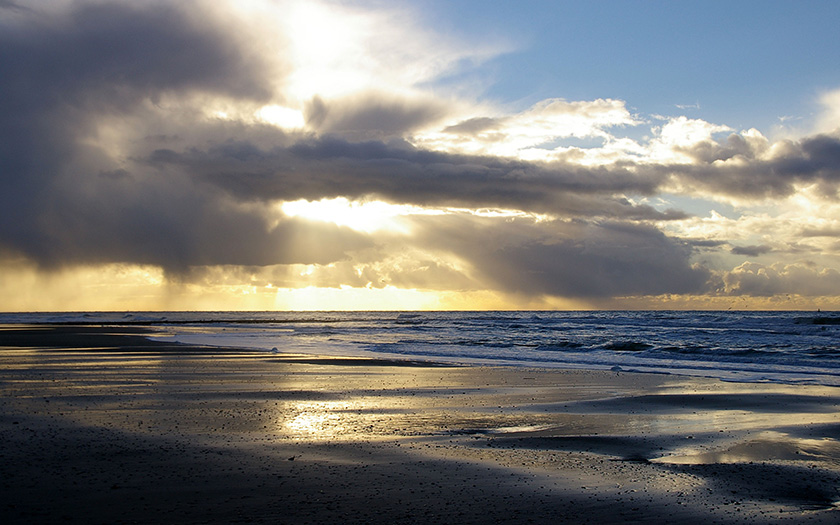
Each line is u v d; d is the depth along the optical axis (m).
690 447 10.76
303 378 20.95
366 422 12.73
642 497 7.75
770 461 9.80
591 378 21.75
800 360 28.38
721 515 7.12
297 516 6.73
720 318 106.38
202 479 8.11
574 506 7.33
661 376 22.39
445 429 12.14
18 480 7.86
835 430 12.30
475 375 22.56
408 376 22.05
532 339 49.56
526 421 13.16
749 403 15.82
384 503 7.26
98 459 9.06
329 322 121.38
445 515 6.88
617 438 11.45
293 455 9.62
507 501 7.45
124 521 6.42
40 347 37.09
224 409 14.04
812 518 7.08
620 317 122.06
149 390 17.23
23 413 12.95
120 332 63.81
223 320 138.62
